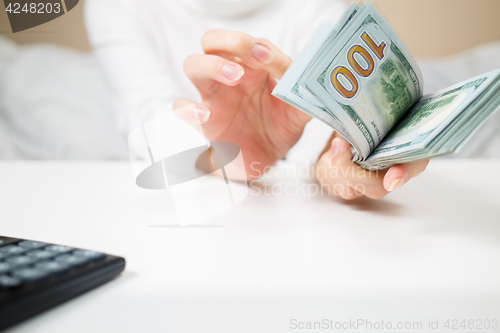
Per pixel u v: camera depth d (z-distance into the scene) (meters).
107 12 1.11
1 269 0.19
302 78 0.34
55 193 0.50
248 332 0.18
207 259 0.26
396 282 0.23
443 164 0.73
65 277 0.19
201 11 1.31
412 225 0.35
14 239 0.25
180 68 1.31
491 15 1.49
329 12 1.28
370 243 0.30
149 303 0.20
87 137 1.23
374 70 0.37
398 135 0.38
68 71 1.30
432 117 0.34
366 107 0.37
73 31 1.48
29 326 0.17
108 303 0.20
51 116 1.22
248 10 1.33
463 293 0.21
